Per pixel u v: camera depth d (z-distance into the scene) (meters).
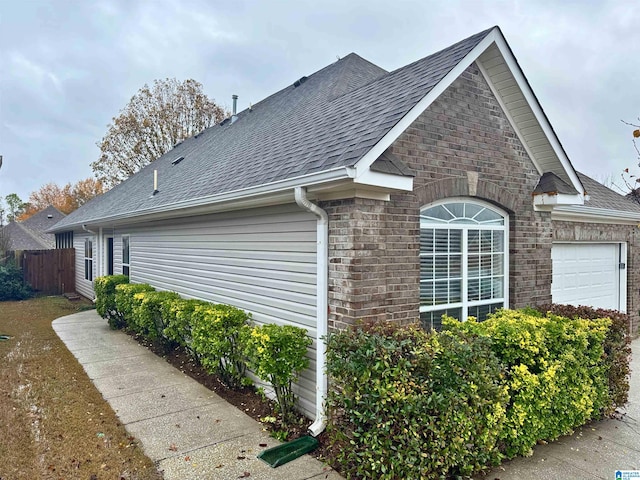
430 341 4.00
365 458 3.81
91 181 45.16
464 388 3.80
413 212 5.16
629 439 4.89
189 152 15.45
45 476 4.05
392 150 5.03
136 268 12.08
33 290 18.34
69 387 6.55
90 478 4.02
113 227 14.21
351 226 4.59
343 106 6.71
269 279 6.09
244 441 4.80
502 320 4.96
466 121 5.80
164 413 5.60
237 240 6.95
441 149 5.52
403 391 3.60
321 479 4.03
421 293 5.40
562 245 8.88
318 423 4.84
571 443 4.80
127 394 6.30
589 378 5.04
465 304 5.86
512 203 6.32
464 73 5.81
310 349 5.25
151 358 8.31
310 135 6.26
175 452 4.55
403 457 3.61
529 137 6.44
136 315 9.17
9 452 4.48
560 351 4.81
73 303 16.05
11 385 6.58
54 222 39.97
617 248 10.17
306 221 5.35
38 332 10.71
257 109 14.40
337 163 4.37
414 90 5.16
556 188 6.31
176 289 9.37
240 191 5.61
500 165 6.21
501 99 6.22
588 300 9.42
